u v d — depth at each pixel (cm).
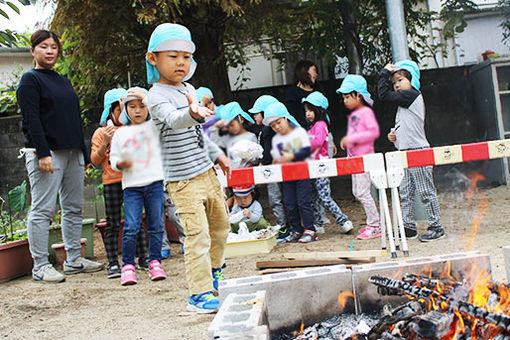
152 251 397
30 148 412
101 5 596
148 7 564
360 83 438
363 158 402
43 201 414
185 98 284
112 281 398
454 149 402
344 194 786
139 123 343
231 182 404
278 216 554
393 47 582
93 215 782
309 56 843
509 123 812
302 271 232
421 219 548
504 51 898
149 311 296
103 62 684
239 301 201
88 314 304
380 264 227
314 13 734
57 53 423
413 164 402
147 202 395
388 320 178
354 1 737
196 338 232
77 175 434
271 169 404
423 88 821
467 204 621
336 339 195
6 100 832
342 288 221
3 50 909
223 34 684
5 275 431
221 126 403
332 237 511
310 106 497
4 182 812
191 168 279
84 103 753
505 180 752
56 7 613
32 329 281
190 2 595
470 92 825
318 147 449
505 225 463
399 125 458
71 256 442
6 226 579
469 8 808
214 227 301
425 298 180
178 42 272
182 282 372
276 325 217
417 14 786
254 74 909
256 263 379
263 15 683
